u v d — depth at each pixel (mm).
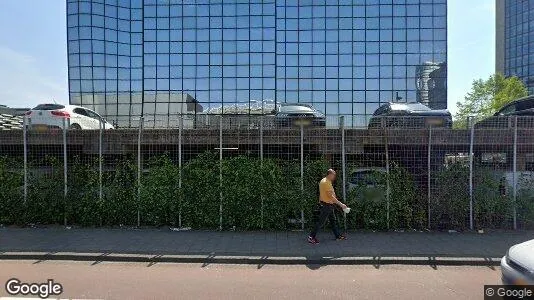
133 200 9961
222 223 9672
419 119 10492
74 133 10305
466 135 9812
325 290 5742
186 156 10297
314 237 8336
